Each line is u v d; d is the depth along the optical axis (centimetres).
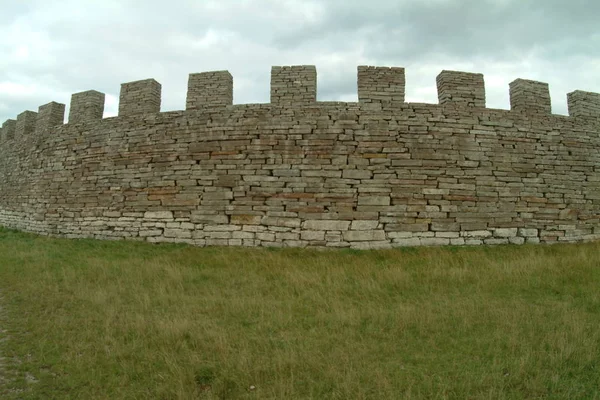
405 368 518
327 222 1216
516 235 1263
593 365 513
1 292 832
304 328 654
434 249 1176
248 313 718
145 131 1391
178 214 1306
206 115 1324
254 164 1266
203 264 1082
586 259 1019
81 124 1542
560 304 745
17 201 1814
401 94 1297
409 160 1242
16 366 517
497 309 720
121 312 720
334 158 1241
